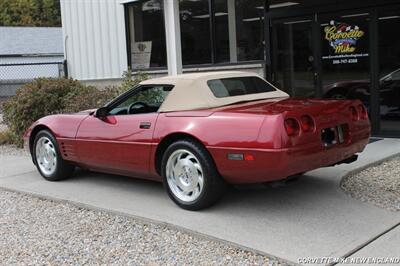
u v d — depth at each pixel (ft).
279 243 14.89
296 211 17.75
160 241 16.03
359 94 32.32
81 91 35.68
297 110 16.46
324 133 17.16
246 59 38.14
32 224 18.40
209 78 19.56
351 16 32.01
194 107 18.53
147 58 45.01
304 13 34.09
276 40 35.94
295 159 15.93
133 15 45.78
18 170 27.50
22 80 101.91
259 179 16.67
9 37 129.49
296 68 35.27
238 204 18.80
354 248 14.35
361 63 31.99
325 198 19.08
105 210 19.11
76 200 20.45
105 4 47.80
